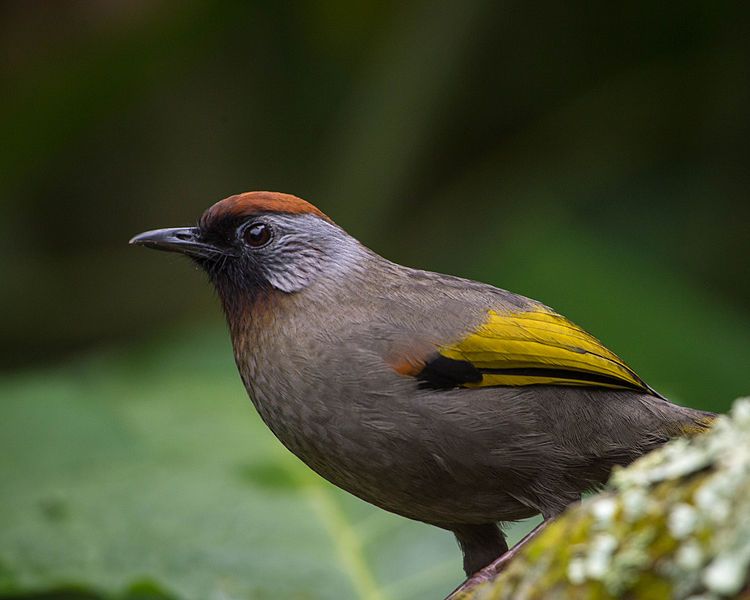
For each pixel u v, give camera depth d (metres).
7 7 14.10
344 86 15.49
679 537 4.27
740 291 13.29
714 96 14.40
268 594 8.48
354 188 14.40
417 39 14.56
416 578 8.66
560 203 13.86
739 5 14.38
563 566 4.56
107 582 8.37
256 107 15.74
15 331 14.17
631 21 14.80
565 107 14.96
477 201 14.38
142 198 15.79
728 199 13.89
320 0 14.96
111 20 14.06
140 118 15.73
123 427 10.47
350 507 9.34
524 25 14.88
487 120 14.92
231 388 11.39
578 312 11.66
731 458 4.37
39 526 8.91
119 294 14.33
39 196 15.55
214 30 14.52
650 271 12.25
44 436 10.20
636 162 14.36
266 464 9.89
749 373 11.05
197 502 9.36
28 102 13.80
